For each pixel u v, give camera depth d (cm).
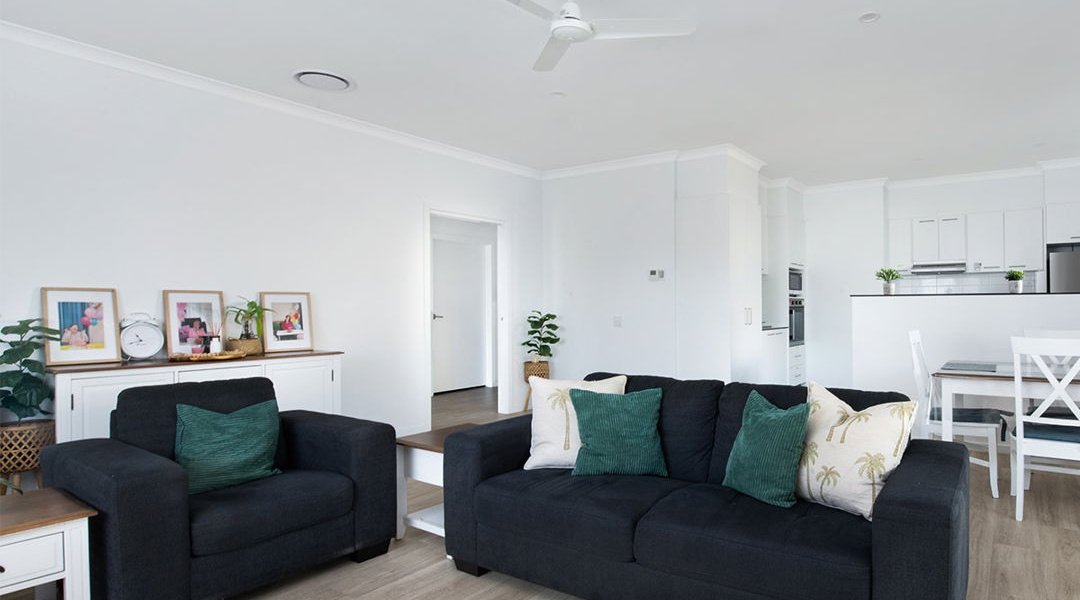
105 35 325
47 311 324
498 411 637
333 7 294
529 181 652
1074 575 255
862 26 315
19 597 251
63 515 195
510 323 627
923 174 674
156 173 370
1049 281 623
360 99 427
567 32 253
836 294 728
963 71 375
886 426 215
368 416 485
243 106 411
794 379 705
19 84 319
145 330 356
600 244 627
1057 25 314
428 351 534
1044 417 352
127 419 257
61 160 333
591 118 470
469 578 263
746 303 585
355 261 478
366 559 281
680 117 467
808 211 746
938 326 492
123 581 202
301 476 270
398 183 512
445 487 271
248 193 413
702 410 272
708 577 204
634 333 605
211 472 256
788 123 483
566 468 276
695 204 570
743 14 302
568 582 234
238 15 303
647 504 230
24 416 299
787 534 197
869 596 179
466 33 322
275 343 416
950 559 168
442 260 764
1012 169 646
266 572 239
